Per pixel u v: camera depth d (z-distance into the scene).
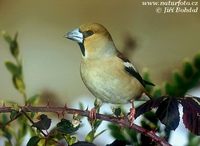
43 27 7.20
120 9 7.22
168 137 4.23
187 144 4.24
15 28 7.15
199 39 6.80
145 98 4.43
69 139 4.19
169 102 4.14
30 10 7.37
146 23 7.05
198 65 4.25
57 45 6.86
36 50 6.75
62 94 5.97
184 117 4.13
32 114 4.22
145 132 4.16
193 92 4.34
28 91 6.04
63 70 6.45
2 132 4.25
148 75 4.31
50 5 7.43
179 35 6.84
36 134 4.23
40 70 6.43
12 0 7.39
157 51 6.60
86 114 4.17
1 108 4.15
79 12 7.39
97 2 7.41
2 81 5.87
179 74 4.25
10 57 6.19
